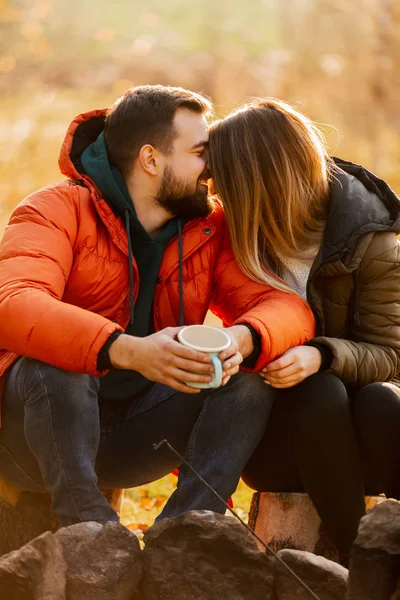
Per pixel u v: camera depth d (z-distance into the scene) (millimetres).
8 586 2695
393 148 12672
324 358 3875
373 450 3746
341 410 3701
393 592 2822
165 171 4141
